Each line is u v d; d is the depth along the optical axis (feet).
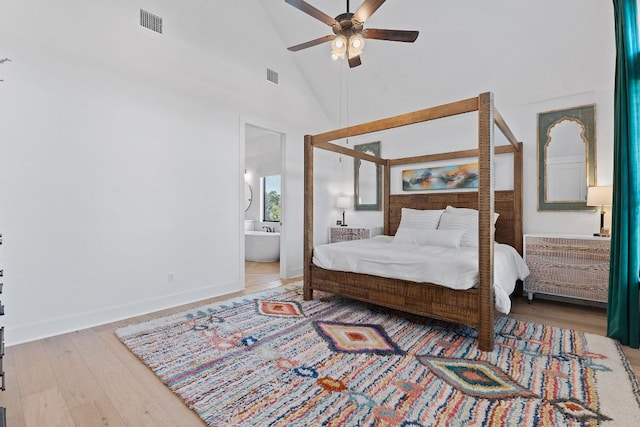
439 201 14.79
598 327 8.79
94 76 9.10
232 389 5.74
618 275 7.79
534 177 12.41
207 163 11.94
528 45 10.94
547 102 12.07
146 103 10.24
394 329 8.61
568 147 11.69
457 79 13.11
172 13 10.94
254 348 7.42
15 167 7.82
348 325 8.91
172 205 10.89
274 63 14.71
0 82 7.60
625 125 7.67
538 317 9.69
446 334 8.25
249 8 13.56
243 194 13.23
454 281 7.87
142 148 10.14
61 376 6.24
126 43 9.78
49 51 8.32
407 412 5.05
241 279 13.07
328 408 5.17
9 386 5.88
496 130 13.30
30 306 8.02
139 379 6.13
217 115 12.30
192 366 6.58
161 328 8.69
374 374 6.24
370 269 9.64
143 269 10.15
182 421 4.92
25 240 7.96
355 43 8.27
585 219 11.43
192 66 11.50
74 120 8.73
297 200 15.98
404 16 11.69
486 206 7.31
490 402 5.29
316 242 17.16
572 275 10.42
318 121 17.37
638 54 7.55
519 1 9.99
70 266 8.66
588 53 10.45
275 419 4.91
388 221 16.42
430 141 15.35
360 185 17.93
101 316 9.20
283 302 11.18
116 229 9.55
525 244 11.34
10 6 7.75
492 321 7.34
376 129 9.41
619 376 6.07
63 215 8.55
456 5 10.76
